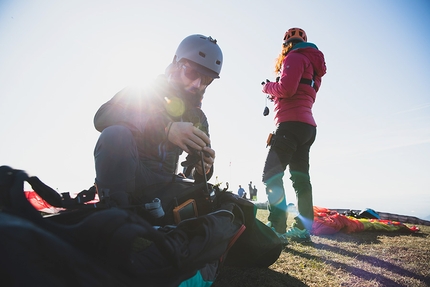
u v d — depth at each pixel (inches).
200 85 83.0
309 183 152.8
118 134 62.6
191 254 48.6
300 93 146.0
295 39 156.0
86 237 38.2
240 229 68.9
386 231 198.1
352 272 97.1
